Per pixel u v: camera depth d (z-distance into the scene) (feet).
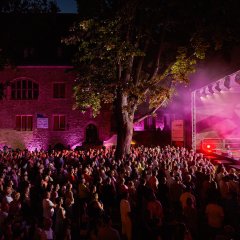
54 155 82.17
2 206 33.14
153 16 77.56
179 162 64.69
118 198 44.32
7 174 52.03
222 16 73.05
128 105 79.87
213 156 98.02
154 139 128.57
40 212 40.06
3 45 91.81
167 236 30.76
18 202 34.22
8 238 28.35
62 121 131.85
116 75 81.66
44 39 136.46
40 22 97.19
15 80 132.05
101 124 130.41
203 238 36.19
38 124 131.23
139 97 77.46
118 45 73.26
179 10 74.84
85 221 35.63
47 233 30.37
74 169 56.08
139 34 77.05
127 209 37.06
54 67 131.54
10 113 132.16
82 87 85.51
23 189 41.96
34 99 132.05
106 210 44.57
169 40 92.17
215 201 36.32
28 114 131.85
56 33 138.00
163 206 45.24
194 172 55.11
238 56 85.05
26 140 131.54
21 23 94.73
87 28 75.00
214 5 72.43
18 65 130.93
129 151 81.41
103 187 45.32
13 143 131.44
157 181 48.32
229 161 89.56
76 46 135.33
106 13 77.66
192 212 35.35
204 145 105.09
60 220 34.19
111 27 73.46
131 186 43.88
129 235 36.04
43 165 61.62
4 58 88.58
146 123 130.72
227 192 40.93
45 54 134.92
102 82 82.74
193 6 73.97
